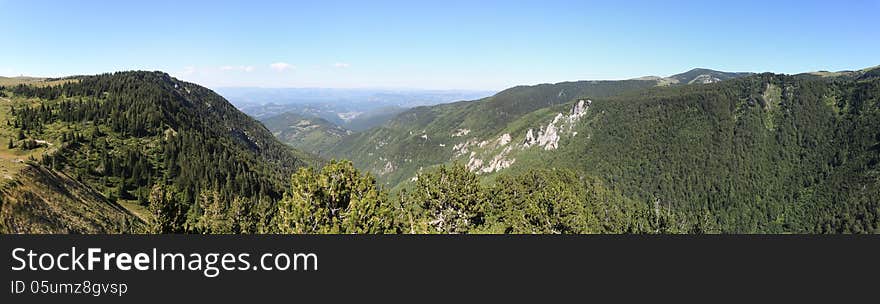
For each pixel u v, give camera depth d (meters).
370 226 39.25
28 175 80.19
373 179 41.94
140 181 152.50
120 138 189.75
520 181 134.00
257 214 91.31
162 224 48.00
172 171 169.38
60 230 69.06
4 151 149.12
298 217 39.69
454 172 58.56
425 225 48.19
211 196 135.62
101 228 81.62
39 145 159.38
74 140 169.00
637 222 105.06
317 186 40.09
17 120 186.38
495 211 81.62
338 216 40.38
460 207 57.53
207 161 185.50
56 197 80.62
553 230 68.75
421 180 60.91
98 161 155.62
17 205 66.25
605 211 159.25
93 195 100.50
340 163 41.19
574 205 71.94
